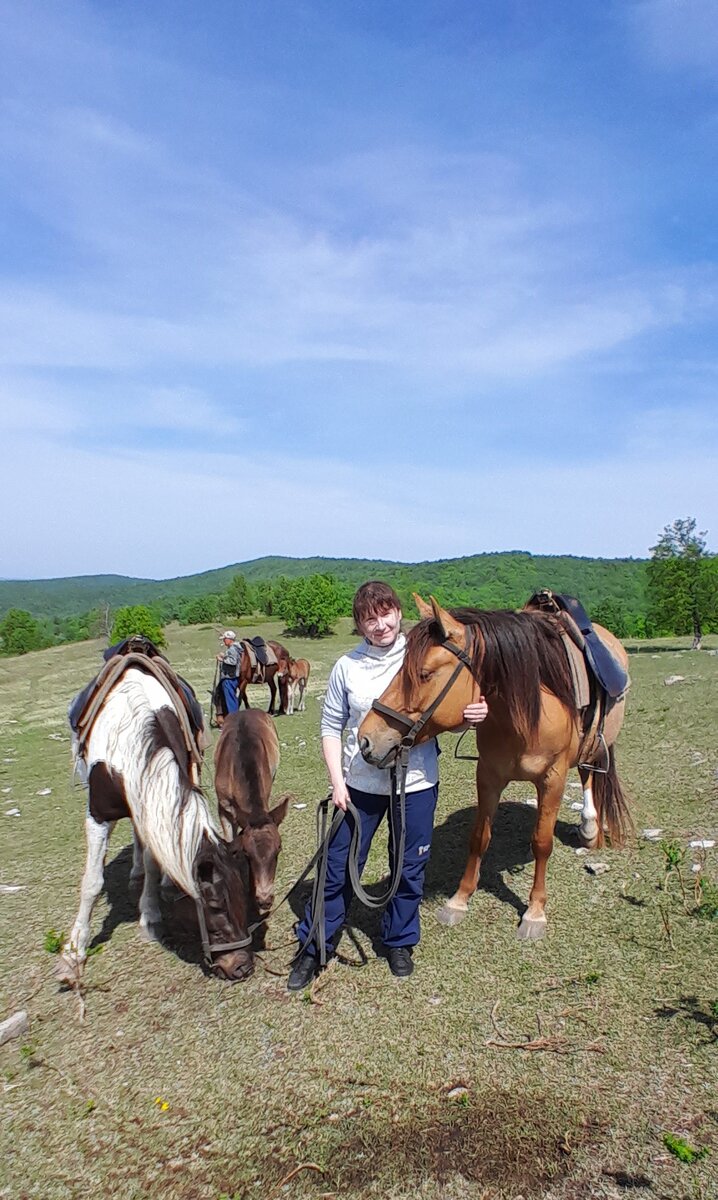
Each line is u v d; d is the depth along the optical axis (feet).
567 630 12.71
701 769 20.03
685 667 45.16
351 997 10.65
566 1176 7.44
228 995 10.89
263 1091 8.86
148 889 12.71
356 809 10.82
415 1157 7.77
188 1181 7.64
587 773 15.42
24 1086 9.16
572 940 11.83
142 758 10.77
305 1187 7.49
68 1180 7.72
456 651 10.16
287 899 14.08
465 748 26.37
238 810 12.62
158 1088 9.02
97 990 11.19
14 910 14.19
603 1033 9.53
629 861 14.64
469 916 12.76
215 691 37.45
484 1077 8.87
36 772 27.71
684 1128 7.93
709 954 11.15
